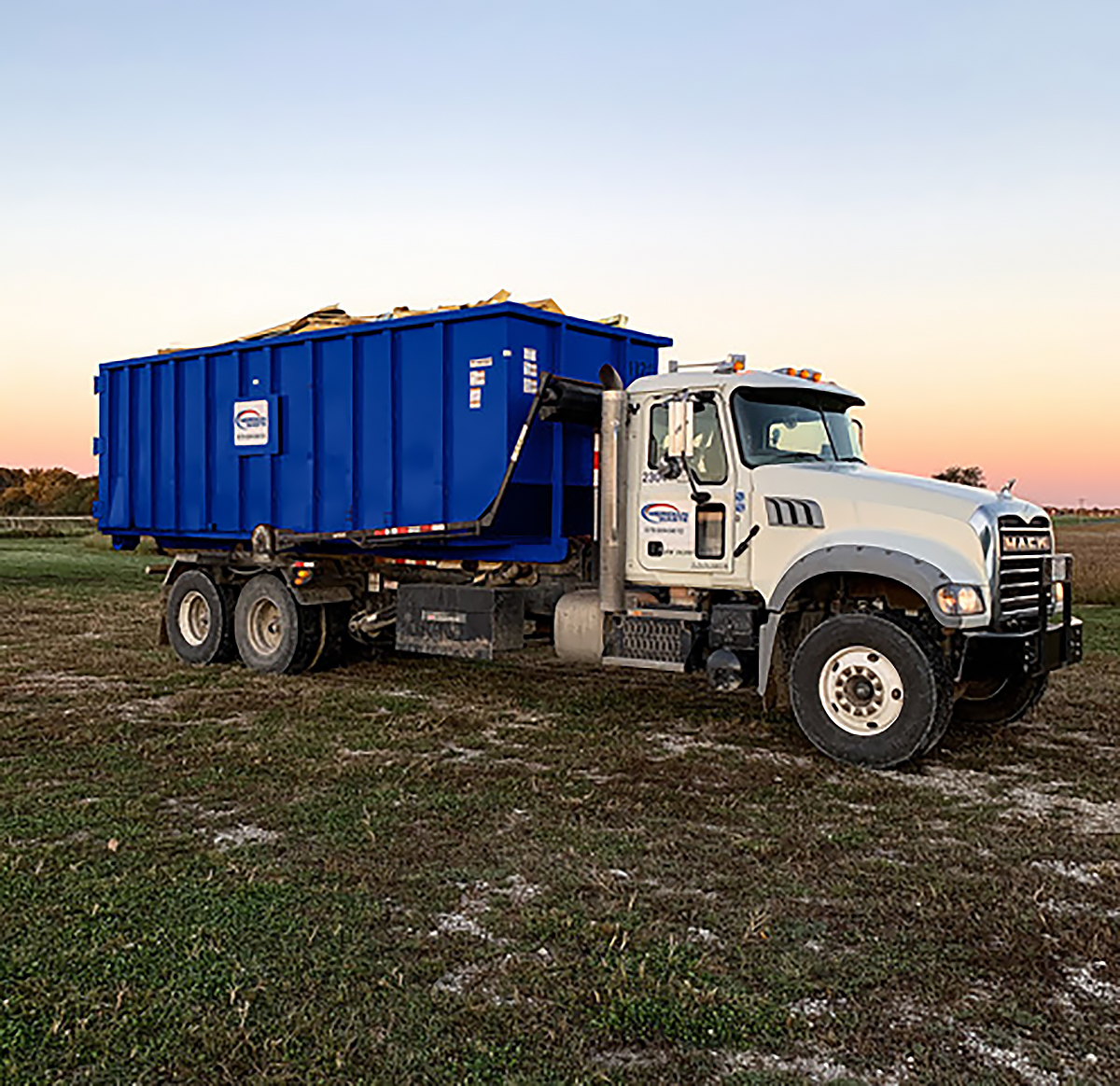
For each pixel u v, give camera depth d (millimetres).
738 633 8203
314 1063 3424
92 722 8492
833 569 7633
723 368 8680
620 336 10289
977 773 7344
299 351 10898
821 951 4348
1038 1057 3539
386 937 4395
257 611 11477
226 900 4750
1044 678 8484
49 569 25984
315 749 7668
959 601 7211
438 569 10641
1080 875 5281
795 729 8656
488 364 9352
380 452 10242
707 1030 3668
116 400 12984
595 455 9195
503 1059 3465
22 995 3836
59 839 5621
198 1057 3436
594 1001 3846
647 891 4992
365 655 12055
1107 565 25109
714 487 8398
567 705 9562
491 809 6242
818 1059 3510
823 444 8875
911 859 5496
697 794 6652
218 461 11789
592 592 9359
